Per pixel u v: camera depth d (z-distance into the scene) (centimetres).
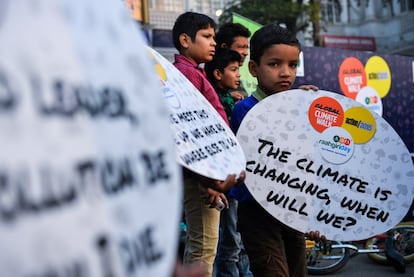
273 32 244
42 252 66
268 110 222
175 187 92
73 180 73
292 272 248
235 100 394
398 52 2545
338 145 225
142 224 83
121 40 90
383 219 227
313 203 221
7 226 64
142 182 85
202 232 257
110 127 81
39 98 71
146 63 94
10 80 67
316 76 536
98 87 81
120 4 93
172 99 188
